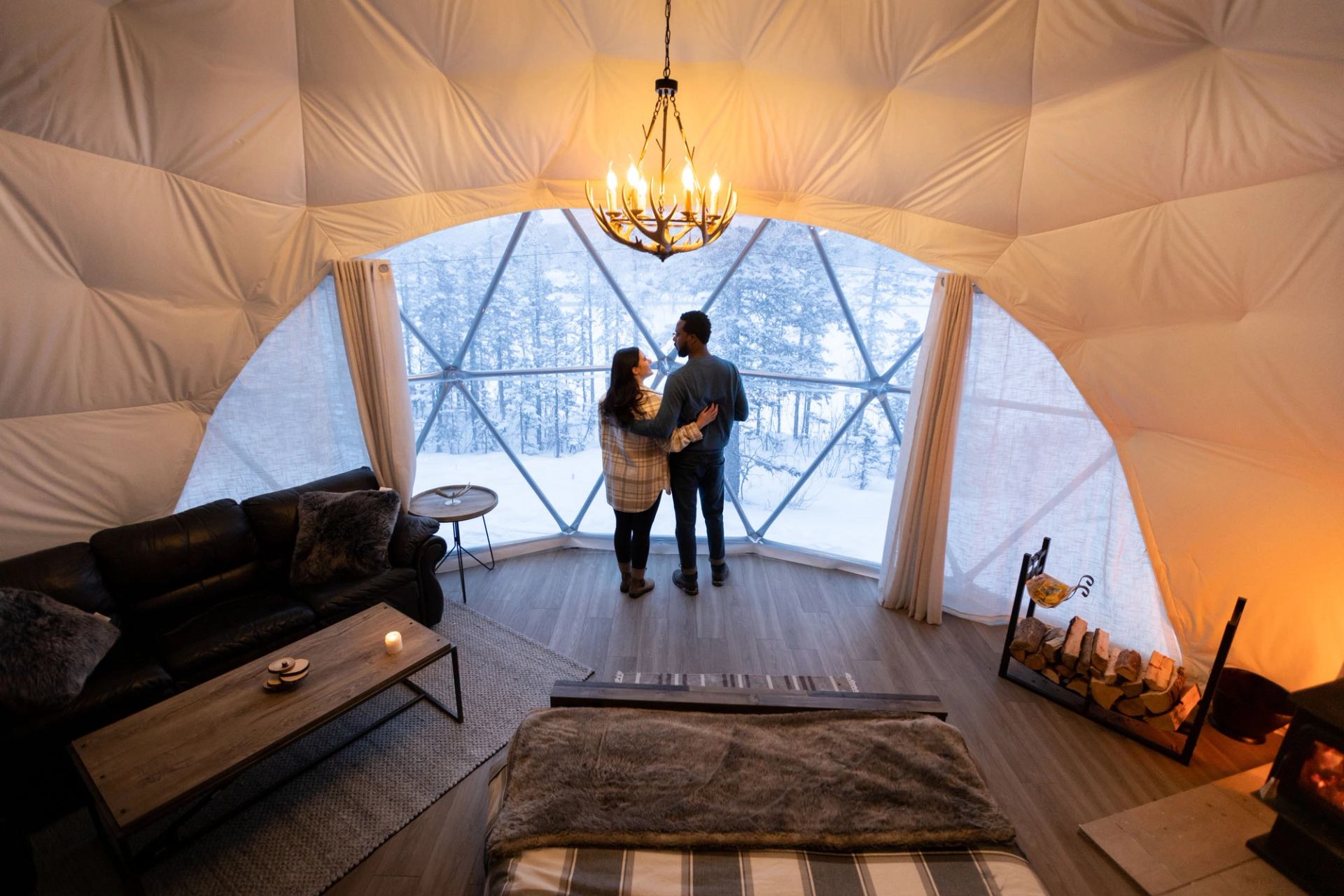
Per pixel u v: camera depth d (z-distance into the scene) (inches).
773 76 157.8
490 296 210.7
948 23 132.5
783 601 213.9
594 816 92.7
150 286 150.6
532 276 211.9
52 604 133.6
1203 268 134.1
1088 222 150.3
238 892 109.5
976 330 186.5
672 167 180.9
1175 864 117.0
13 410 142.3
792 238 205.3
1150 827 125.6
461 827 124.1
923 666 179.5
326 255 176.9
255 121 144.2
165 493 173.8
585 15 144.9
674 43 151.0
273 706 121.3
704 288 220.4
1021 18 126.0
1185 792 135.4
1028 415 185.9
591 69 159.8
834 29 142.3
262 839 119.6
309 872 113.3
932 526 196.1
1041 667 163.6
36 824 123.0
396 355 193.5
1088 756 145.9
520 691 163.6
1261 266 124.6
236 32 127.9
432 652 138.8
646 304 224.1
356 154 161.3
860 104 157.8
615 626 196.2
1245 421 144.8
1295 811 113.8
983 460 193.6
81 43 114.3
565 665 175.3
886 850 91.0
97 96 121.6
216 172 145.8
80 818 126.5
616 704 119.4
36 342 137.7
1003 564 198.8
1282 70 103.8
